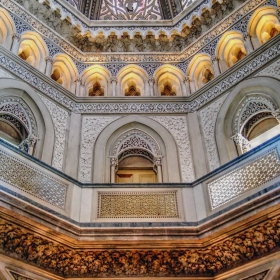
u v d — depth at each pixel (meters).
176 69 12.98
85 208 8.55
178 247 8.12
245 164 8.20
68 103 11.66
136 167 11.27
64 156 10.66
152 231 8.08
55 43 12.41
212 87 11.70
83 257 8.16
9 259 7.37
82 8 14.63
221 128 10.78
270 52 10.63
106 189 8.88
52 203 8.10
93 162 10.71
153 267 8.22
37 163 8.18
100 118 11.67
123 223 8.24
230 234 7.79
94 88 12.84
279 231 7.37
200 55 12.70
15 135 10.45
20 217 7.20
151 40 13.36
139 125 11.59
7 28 11.28
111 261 8.18
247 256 7.86
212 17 12.76
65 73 12.56
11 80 10.40
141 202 8.75
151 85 12.55
